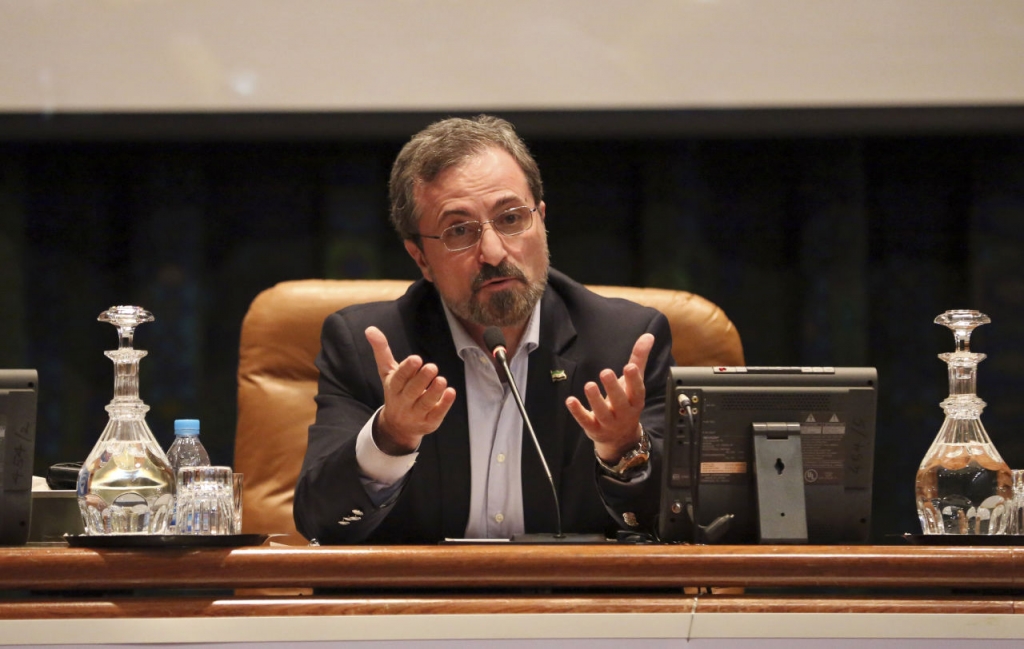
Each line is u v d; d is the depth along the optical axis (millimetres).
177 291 12195
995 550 4816
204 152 12266
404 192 7305
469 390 7367
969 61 10977
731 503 5676
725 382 5680
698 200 12242
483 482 7207
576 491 7203
